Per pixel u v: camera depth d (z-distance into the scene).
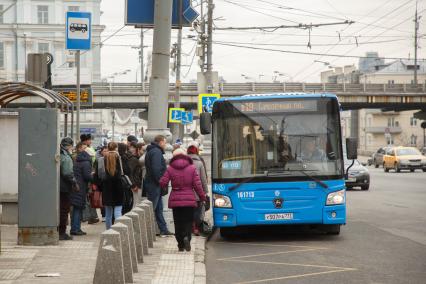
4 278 13.84
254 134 21.70
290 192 21.38
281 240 21.88
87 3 121.75
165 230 21.59
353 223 26.34
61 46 121.50
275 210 21.36
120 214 20.72
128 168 22.52
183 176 18.14
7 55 120.44
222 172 21.67
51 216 18.66
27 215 18.59
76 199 21.38
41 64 25.02
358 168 47.75
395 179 61.66
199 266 16.02
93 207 23.58
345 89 110.94
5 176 22.41
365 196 41.56
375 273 15.23
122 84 105.25
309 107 21.81
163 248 18.97
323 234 23.00
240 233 24.34
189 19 27.55
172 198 18.19
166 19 22.11
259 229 25.34
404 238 21.61
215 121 21.94
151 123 22.17
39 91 21.50
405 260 17.11
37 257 16.67
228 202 21.53
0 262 15.91
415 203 35.88
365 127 193.25
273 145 21.61
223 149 21.75
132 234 14.93
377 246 19.80
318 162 21.53
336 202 21.44
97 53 121.81
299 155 21.55
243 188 21.47
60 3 121.25
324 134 21.67
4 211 22.52
